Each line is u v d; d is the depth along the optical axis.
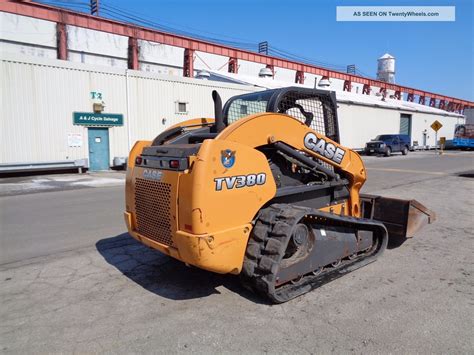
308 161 4.10
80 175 15.30
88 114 16.22
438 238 5.84
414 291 3.87
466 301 3.63
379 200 5.45
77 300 3.71
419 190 10.91
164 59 31.95
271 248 3.42
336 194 4.62
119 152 17.39
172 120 19.00
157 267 4.60
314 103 4.64
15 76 14.34
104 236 6.01
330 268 4.26
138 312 3.44
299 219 3.52
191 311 3.45
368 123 32.91
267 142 3.71
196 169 3.15
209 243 3.18
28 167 14.66
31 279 4.26
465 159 24.77
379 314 3.36
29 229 6.48
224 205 3.29
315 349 2.81
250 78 28.11
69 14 22.45
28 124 14.76
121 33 24.64
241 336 3.01
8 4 20.48
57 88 15.37
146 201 3.82
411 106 42.69
